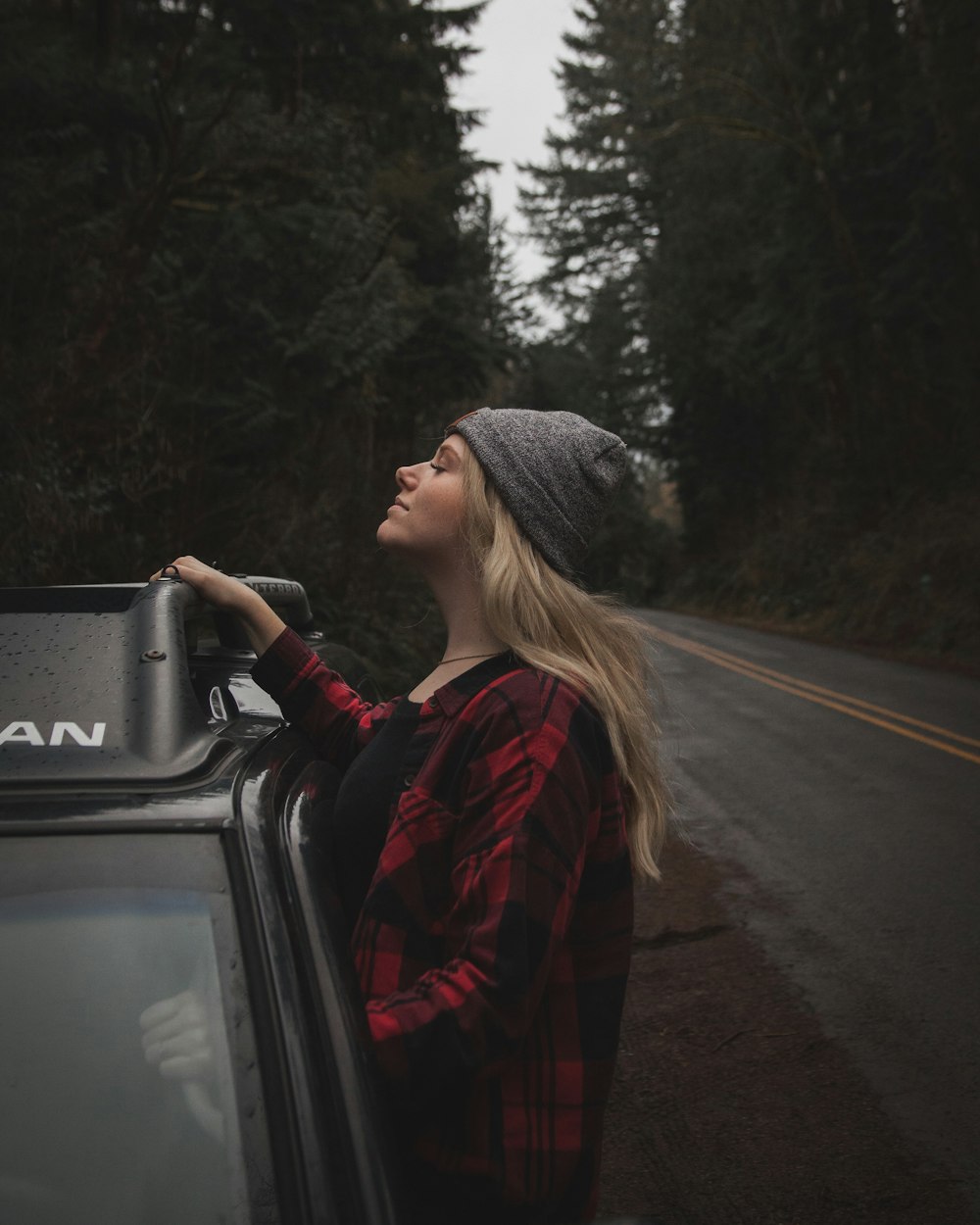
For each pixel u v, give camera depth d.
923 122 20.47
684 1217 2.91
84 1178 0.98
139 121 9.04
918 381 23.91
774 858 6.27
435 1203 1.15
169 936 1.08
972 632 18.31
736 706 12.72
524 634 1.34
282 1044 1.02
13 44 7.98
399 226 16.41
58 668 1.32
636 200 46.16
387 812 1.34
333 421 11.23
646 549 48.16
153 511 7.22
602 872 1.27
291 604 2.36
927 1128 3.32
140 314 7.57
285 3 12.41
